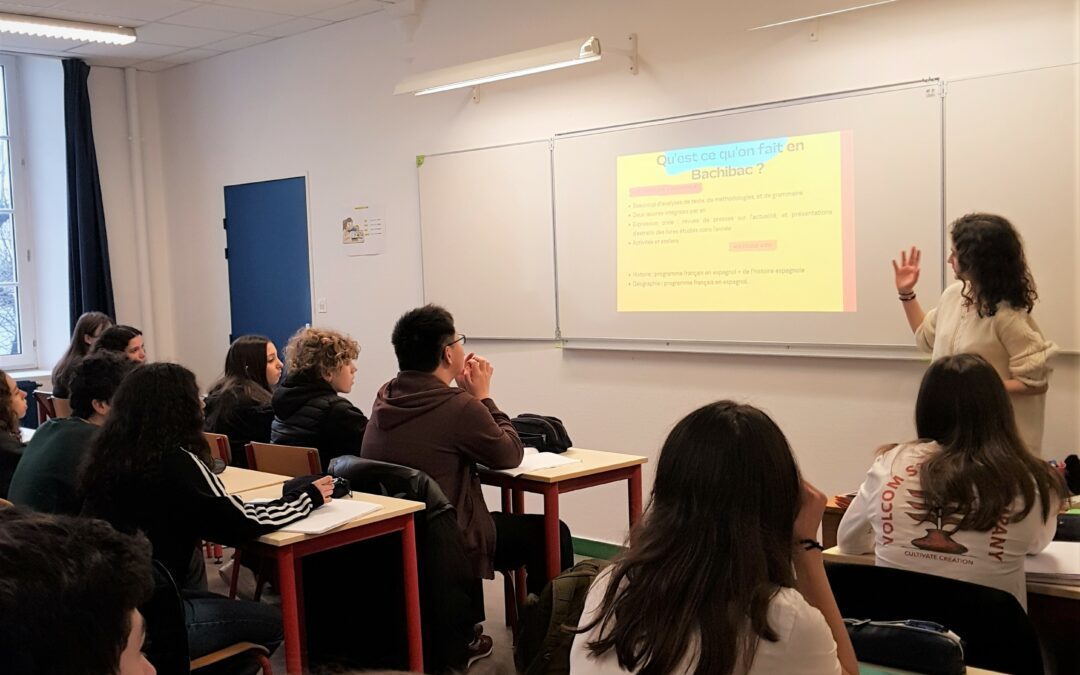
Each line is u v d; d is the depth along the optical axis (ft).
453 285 17.28
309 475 9.70
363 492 9.62
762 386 13.43
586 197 15.17
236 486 9.93
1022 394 10.16
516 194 16.14
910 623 5.39
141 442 7.54
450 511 9.32
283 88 20.06
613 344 15.05
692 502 4.25
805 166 12.74
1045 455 10.91
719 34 13.46
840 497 9.75
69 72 20.98
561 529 10.73
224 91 21.36
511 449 9.90
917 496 6.96
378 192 18.48
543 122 15.66
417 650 9.02
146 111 22.81
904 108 11.80
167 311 23.30
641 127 14.39
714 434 4.30
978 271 10.18
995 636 5.74
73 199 21.27
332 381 11.70
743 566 4.08
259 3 17.04
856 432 12.55
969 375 6.89
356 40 18.51
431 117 17.37
